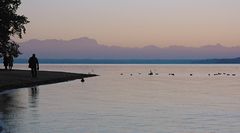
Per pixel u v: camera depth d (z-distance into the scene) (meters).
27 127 19.47
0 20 62.44
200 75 107.12
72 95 37.94
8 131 18.38
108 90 45.53
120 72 130.62
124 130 18.98
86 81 66.44
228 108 27.81
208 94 40.56
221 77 93.25
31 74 64.50
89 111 25.80
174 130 19.02
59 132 18.33
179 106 29.00
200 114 24.61
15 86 47.91
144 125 20.38
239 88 51.00
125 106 28.77
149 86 54.41
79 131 18.62
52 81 60.91
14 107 27.59
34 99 33.34
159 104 30.33
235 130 19.06
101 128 19.45
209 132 18.58
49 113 24.61
